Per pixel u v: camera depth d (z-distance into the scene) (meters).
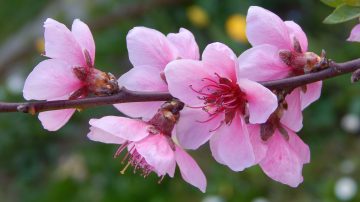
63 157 0.85
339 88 0.78
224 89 0.28
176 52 0.29
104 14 0.88
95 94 0.28
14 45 0.92
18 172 0.86
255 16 0.29
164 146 0.27
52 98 0.28
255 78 0.28
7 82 0.91
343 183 0.71
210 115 0.28
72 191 0.79
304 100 0.29
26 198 0.83
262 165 0.29
